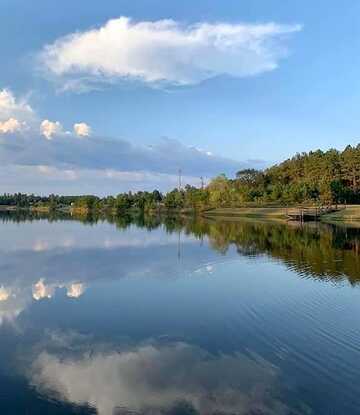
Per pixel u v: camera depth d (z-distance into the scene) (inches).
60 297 1373.0
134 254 2315.5
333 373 806.5
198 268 1866.4
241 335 1008.2
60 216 7603.4
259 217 6092.5
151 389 757.3
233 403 705.6
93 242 2935.5
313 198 6835.6
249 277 1653.5
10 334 1032.2
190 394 738.8
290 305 1243.8
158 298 1354.6
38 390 759.1
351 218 5290.4
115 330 1060.5
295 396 724.7
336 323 1077.1
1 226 4598.9
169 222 5305.1
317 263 1943.9
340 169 7421.3
